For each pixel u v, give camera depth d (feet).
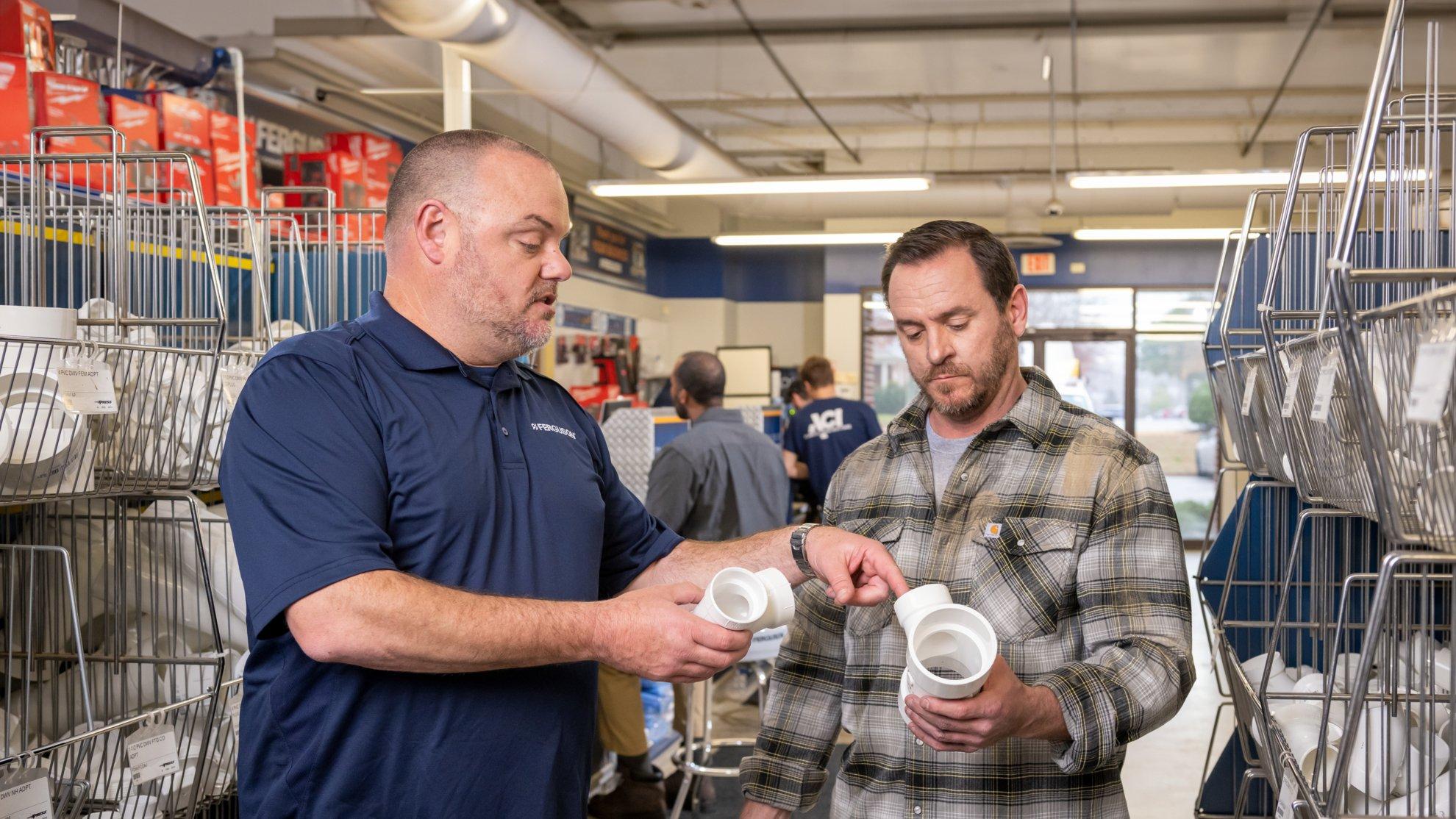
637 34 27.27
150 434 5.62
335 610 3.85
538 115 30.22
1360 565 7.56
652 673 4.07
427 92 24.32
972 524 5.27
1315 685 6.05
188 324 5.48
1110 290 38.34
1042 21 25.67
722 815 12.50
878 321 41.04
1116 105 32.09
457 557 4.42
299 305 9.89
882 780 5.20
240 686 6.63
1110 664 4.59
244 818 4.39
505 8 17.39
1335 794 3.47
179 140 9.71
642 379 42.93
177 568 6.32
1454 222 4.32
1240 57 27.17
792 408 28.94
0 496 4.51
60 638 6.28
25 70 7.60
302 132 24.21
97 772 5.57
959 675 4.03
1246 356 6.07
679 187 25.84
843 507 5.79
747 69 29.27
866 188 25.58
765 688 11.12
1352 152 4.85
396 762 4.24
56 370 4.69
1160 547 4.97
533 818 4.47
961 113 33.35
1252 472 7.25
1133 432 38.14
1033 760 4.97
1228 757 8.28
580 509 4.86
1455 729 3.33
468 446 4.53
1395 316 3.13
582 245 39.14
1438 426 3.04
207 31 21.35
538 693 4.53
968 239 5.24
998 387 5.35
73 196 7.11
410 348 4.58
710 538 12.85
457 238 4.50
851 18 25.85
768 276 48.32
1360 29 24.61
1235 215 36.40
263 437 4.18
